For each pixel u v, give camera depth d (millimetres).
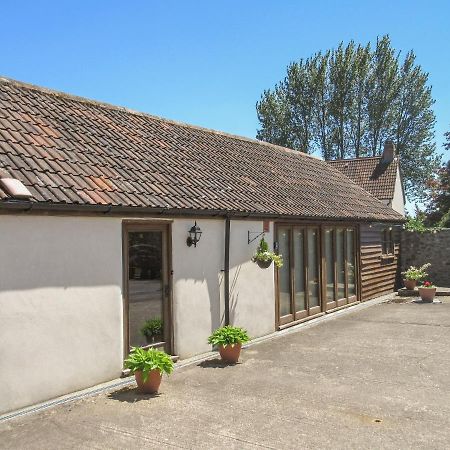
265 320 11234
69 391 6812
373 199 19016
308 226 13383
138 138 10930
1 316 6047
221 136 15133
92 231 7230
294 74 43062
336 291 14766
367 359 8938
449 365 8484
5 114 8461
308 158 19469
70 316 6855
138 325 8109
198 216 9125
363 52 41562
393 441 5359
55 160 7793
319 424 5840
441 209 33219
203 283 9375
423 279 20688
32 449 5168
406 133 42188
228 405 6484
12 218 6227
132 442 5340
